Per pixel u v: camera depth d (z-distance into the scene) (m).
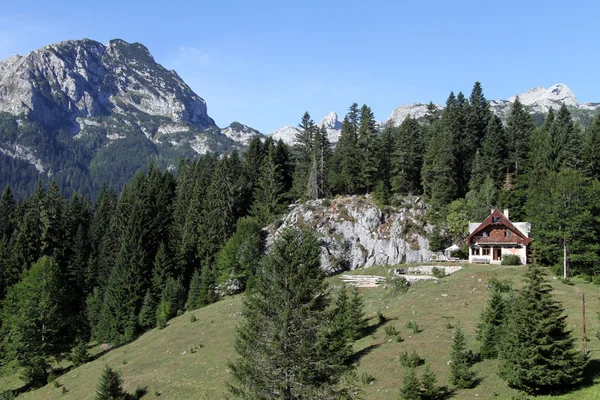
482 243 86.81
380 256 98.25
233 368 35.72
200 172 144.00
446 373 45.75
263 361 34.66
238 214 125.94
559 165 97.69
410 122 116.38
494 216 86.31
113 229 124.62
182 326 85.12
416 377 44.94
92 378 70.62
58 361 88.12
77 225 142.50
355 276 89.94
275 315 35.69
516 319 41.91
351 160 112.94
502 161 106.25
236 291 101.06
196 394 55.09
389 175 118.44
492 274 73.88
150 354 74.19
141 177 156.88
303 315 34.91
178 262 114.75
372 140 113.75
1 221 142.00
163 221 125.56
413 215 102.81
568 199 75.19
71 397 64.81
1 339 93.75
